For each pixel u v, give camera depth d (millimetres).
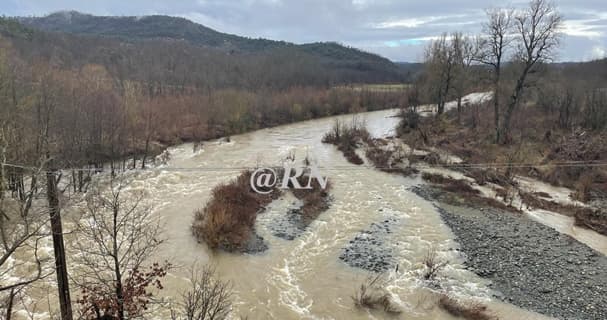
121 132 31141
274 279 15812
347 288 15195
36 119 21328
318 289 15141
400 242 19203
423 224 21453
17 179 14273
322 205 24062
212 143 42031
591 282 15766
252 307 13883
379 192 26875
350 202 24781
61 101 25156
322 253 18078
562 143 34375
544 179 29516
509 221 21969
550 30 34594
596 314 13727
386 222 21688
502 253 18125
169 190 25703
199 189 26000
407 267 16828
